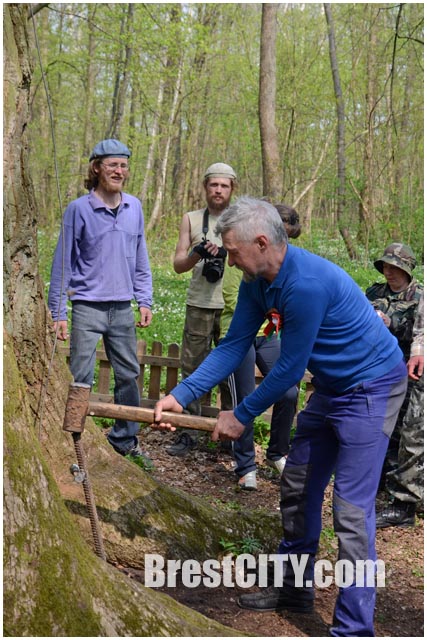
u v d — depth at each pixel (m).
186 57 22.56
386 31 22.89
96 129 30.58
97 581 2.56
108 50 20.14
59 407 3.62
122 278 5.14
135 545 3.51
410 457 4.57
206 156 35.19
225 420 3.17
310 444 3.38
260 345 5.20
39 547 2.42
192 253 5.43
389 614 3.51
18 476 2.43
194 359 5.71
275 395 3.11
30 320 3.38
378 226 19.88
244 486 5.05
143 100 22.56
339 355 3.10
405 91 23.53
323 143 27.06
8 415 2.49
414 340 4.61
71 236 4.99
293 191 23.83
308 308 2.97
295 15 24.94
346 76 25.42
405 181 22.80
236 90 29.55
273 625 3.26
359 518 3.08
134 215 5.22
